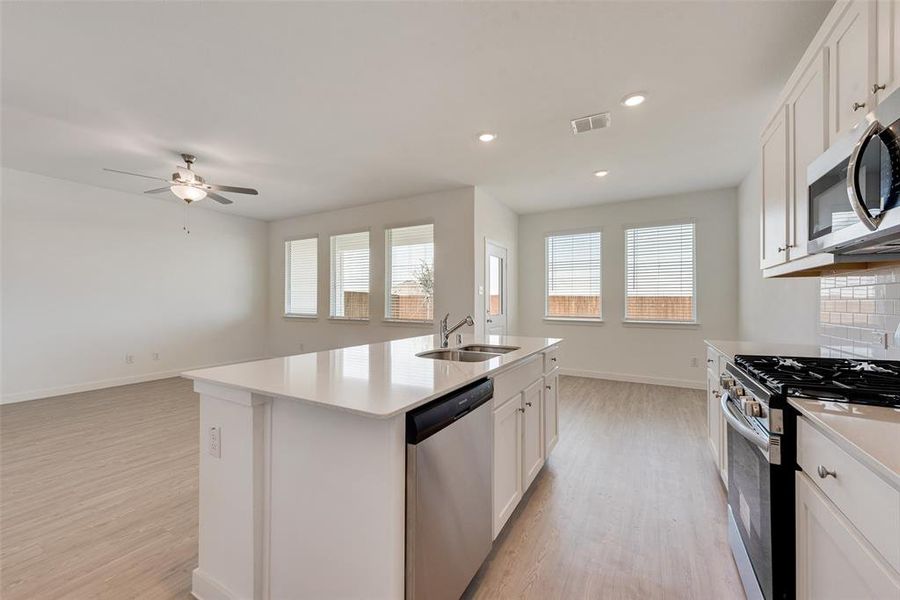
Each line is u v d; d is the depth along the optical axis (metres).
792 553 1.17
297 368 1.75
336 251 6.15
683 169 4.08
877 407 1.10
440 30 1.98
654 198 5.14
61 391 4.54
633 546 1.84
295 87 2.52
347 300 6.03
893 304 1.69
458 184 4.66
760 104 2.72
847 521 0.90
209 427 1.52
